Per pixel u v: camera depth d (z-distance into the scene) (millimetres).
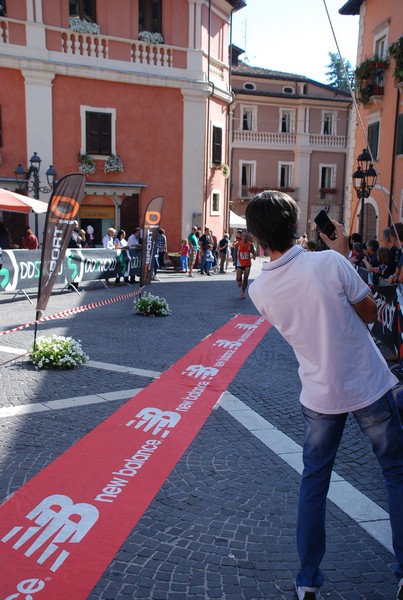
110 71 20781
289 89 39594
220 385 6289
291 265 2395
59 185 7168
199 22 22250
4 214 19719
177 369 6934
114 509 3518
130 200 22078
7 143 19734
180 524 3379
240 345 8453
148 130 21922
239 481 3961
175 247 22969
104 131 21172
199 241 21172
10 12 19047
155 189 22375
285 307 2428
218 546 3156
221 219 25500
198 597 2725
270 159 39188
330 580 2865
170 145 22359
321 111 39531
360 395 2410
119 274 15680
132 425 4961
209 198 24141
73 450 4383
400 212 18016
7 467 4074
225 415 5320
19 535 3186
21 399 5641
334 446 2541
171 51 21859
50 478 3895
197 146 22781
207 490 3814
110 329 9562
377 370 2451
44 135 20156
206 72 22828
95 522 3355
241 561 3020
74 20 20094
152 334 9188
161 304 11047
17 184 19906
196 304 12828
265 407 5586
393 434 2449
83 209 21438
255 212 2426
